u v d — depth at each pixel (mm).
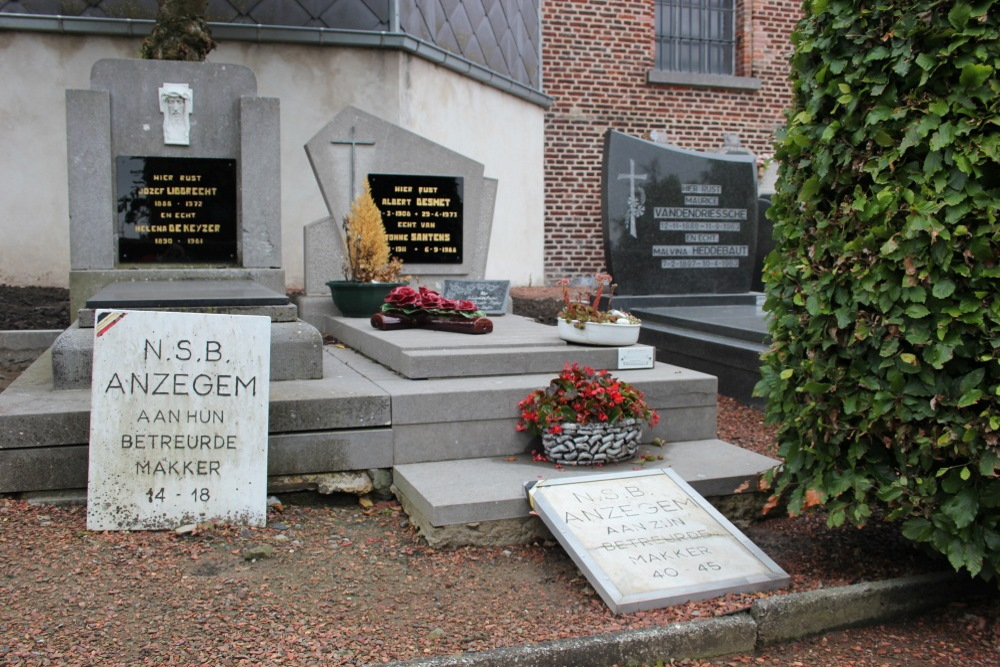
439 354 5746
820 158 4203
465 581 4180
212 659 3344
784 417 4617
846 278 4059
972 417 3711
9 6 10930
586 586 4129
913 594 4059
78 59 11109
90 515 4465
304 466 4996
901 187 3869
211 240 7883
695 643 3676
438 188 9266
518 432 5379
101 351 4543
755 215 11102
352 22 11695
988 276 3619
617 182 10461
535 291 13602
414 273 9273
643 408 5215
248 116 7746
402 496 4988
